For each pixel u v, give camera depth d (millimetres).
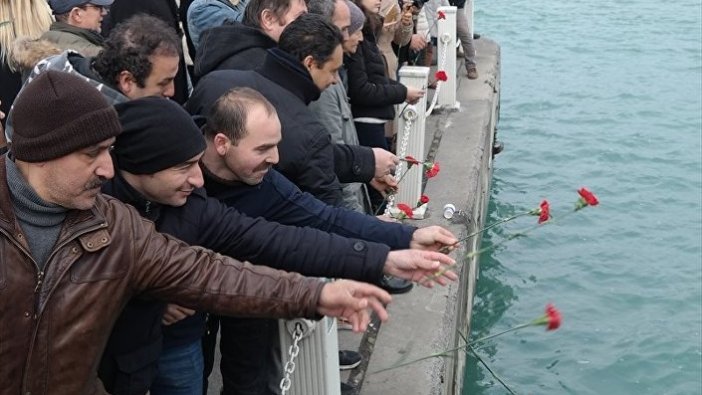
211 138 3354
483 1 22797
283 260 3020
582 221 11055
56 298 2369
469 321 7559
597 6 22406
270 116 3287
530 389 7625
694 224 11148
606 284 9633
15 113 2330
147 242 2543
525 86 16672
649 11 21766
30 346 2357
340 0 4797
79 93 2324
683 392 7805
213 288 2600
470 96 10203
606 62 18094
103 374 2941
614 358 8219
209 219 3035
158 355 3039
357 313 2658
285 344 3508
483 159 8844
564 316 8883
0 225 2316
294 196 3430
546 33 20188
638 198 11992
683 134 14258
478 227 8281
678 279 9766
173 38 3523
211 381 4555
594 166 13039
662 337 8555
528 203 11859
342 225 3363
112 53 3461
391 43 7148
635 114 15133
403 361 4824
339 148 4340
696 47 18859
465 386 7492
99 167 2371
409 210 4656
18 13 4414
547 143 13906
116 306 2488
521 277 9719
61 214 2395
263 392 3801
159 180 2900
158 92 3523
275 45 4469
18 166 2350
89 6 4531
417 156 6504
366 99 5523
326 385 3578
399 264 2982
